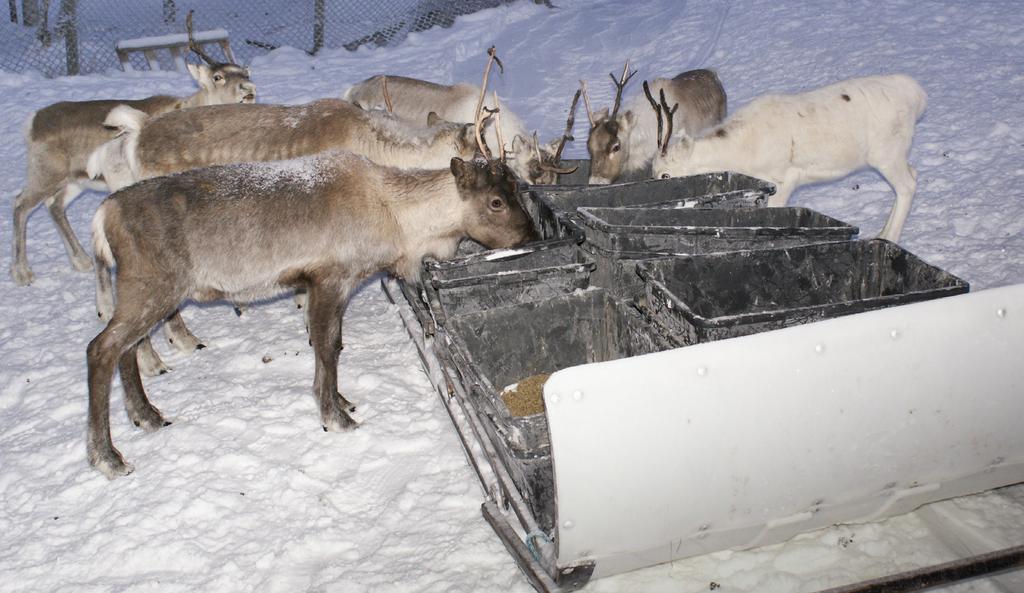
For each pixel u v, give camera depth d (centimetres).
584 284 478
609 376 296
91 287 694
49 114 681
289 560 391
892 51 1052
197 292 467
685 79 796
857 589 320
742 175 576
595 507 308
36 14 1563
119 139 627
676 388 301
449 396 466
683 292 444
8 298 681
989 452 344
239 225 455
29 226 819
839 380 315
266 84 1237
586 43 1312
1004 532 352
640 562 336
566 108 1043
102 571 393
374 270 491
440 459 448
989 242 606
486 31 1431
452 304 464
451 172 485
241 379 539
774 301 456
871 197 714
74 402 528
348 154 484
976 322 322
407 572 371
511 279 464
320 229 465
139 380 486
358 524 409
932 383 323
